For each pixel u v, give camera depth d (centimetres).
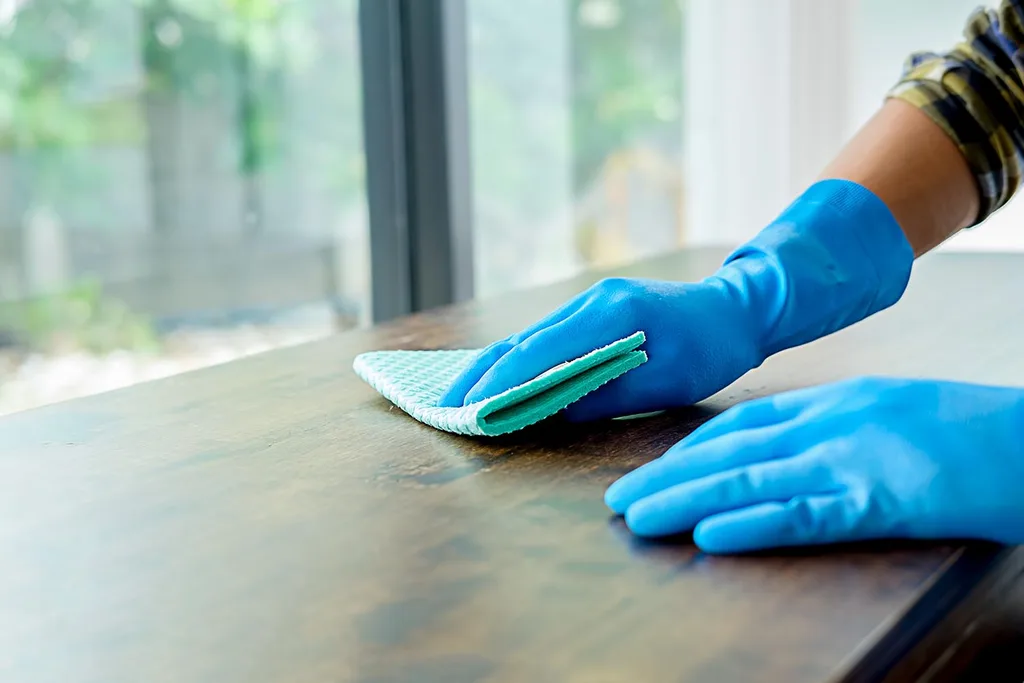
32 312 154
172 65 165
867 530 48
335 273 190
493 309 108
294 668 38
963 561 47
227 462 62
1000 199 89
